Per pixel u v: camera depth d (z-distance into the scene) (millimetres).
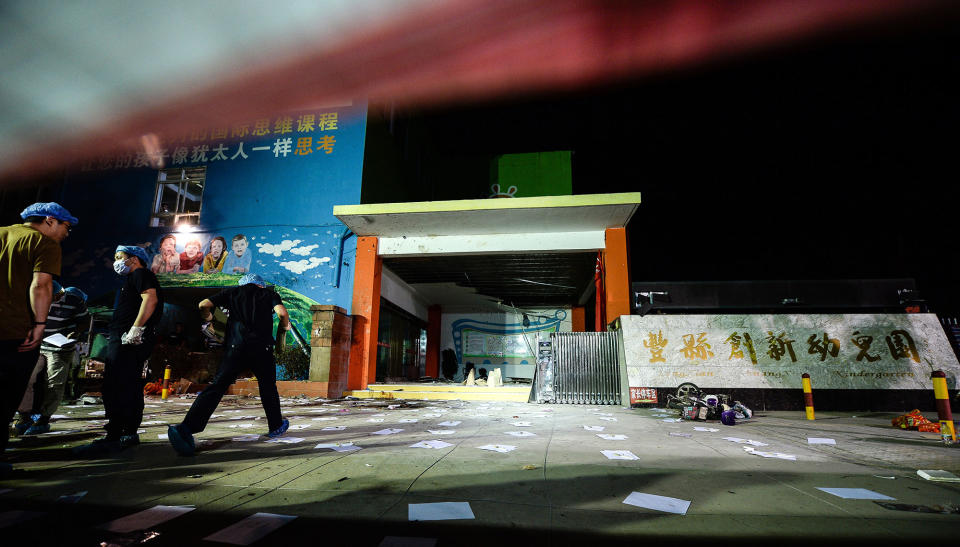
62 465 3029
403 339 16750
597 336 9336
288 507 2148
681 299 14000
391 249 12039
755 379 8414
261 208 13070
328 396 9836
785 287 14000
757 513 2117
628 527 1908
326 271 12172
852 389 8188
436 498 2305
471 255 12734
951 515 2119
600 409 8062
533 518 2010
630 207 10023
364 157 13016
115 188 13898
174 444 3309
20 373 2791
